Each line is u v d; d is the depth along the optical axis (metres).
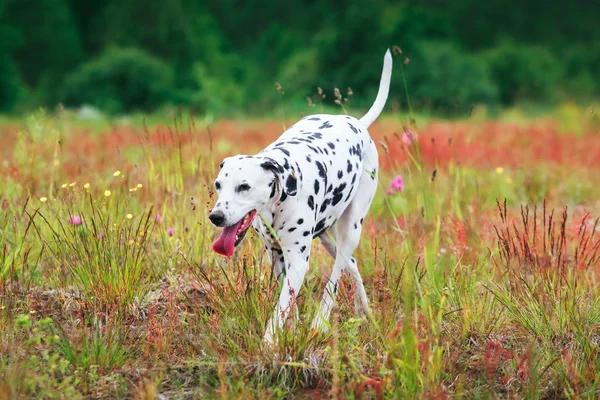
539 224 10.23
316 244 9.48
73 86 56.72
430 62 47.94
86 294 7.96
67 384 6.28
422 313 7.58
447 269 8.71
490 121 28.72
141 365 6.94
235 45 76.62
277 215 7.13
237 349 6.98
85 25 72.81
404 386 6.34
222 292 7.70
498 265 8.88
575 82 62.19
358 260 9.41
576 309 7.76
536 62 61.53
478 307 7.80
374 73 47.97
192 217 9.58
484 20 76.06
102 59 58.12
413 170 13.10
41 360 6.89
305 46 68.00
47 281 8.59
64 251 8.34
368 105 42.97
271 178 6.83
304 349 6.88
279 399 6.38
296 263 7.32
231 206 6.69
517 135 19.95
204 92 51.75
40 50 66.00
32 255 9.06
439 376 6.53
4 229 8.66
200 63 58.50
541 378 6.80
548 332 7.46
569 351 7.19
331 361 6.53
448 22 66.81
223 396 6.11
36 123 12.13
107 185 10.90
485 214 11.16
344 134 8.09
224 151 17.77
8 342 7.03
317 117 8.39
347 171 7.87
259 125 29.28
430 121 28.16
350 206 8.27
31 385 6.18
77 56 67.06
